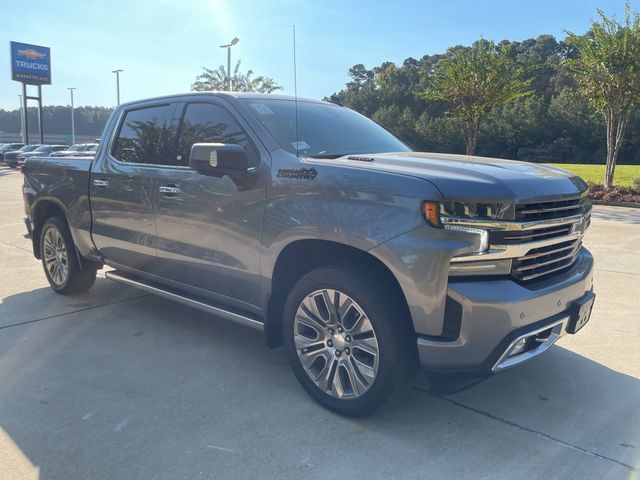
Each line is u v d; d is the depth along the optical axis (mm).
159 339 4527
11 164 37156
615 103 16344
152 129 4504
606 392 3607
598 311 5203
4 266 7043
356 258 3260
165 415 3264
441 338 2854
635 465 2803
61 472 2703
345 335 3197
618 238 9102
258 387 3654
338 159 3445
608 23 16109
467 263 2795
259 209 3518
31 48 49781
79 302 5527
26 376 3785
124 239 4664
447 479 2676
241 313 3836
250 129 3748
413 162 3266
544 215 3039
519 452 2916
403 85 84812
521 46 97562
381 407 3133
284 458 2838
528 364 4023
